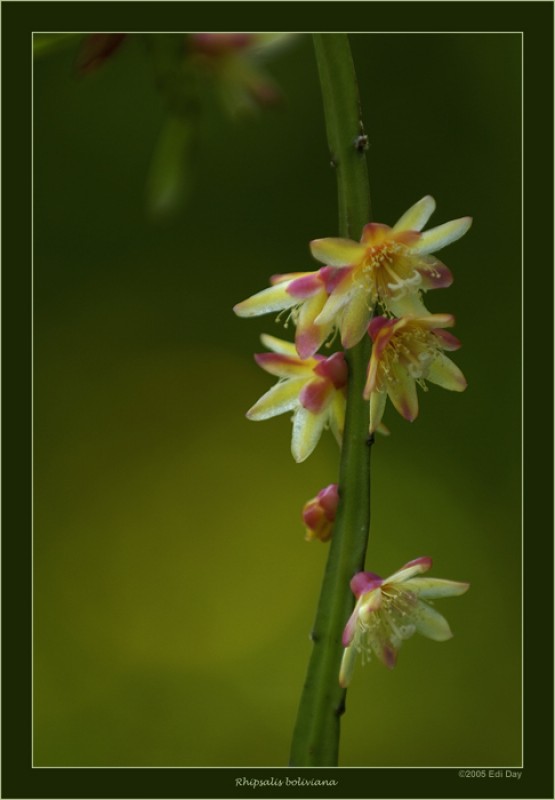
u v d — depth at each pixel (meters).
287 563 0.57
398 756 0.52
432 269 0.35
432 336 0.35
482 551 0.56
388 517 0.57
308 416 0.36
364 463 0.35
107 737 0.55
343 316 0.35
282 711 0.55
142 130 0.58
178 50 0.35
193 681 0.56
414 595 0.35
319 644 0.35
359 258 0.35
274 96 0.36
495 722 0.54
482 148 0.56
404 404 0.35
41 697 0.56
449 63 0.56
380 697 0.53
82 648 0.57
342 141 0.35
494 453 0.56
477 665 0.54
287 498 0.58
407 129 0.56
